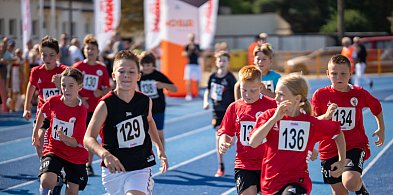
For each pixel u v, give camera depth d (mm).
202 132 30062
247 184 12969
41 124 14969
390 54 70875
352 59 46750
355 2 94500
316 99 14375
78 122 14398
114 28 35594
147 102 12023
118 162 10938
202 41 44656
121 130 11680
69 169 14383
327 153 14094
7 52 35500
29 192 18047
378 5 94000
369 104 14344
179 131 30391
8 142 27109
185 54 45312
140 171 11781
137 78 11797
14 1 64688
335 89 14281
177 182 19312
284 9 95812
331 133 11555
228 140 13461
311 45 78562
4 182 19391
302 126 11344
